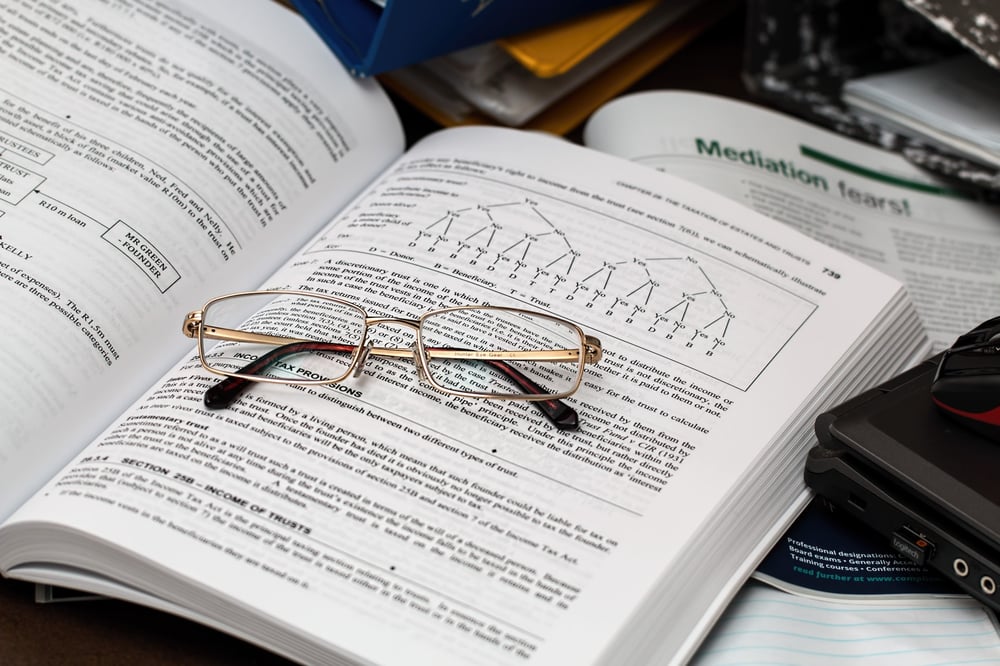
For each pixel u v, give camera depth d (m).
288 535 0.47
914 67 0.86
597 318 0.59
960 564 0.49
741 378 0.57
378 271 0.61
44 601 0.53
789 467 0.55
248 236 0.64
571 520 0.49
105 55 0.68
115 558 0.48
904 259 0.75
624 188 0.67
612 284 0.61
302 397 0.54
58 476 0.52
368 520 0.48
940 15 0.70
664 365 0.57
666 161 0.76
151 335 0.59
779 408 0.56
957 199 0.80
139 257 0.59
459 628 0.44
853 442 0.52
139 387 0.58
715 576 0.50
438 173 0.69
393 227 0.64
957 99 0.80
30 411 0.53
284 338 0.57
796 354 0.59
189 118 0.66
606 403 0.55
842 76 0.89
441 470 0.50
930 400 0.53
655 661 0.47
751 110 0.81
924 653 0.51
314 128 0.70
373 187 0.70
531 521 0.49
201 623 0.50
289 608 0.45
